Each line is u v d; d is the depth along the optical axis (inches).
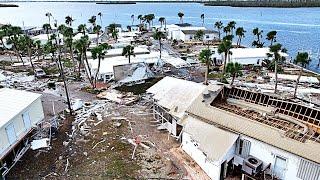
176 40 4530.0
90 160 1316.4
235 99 1480.1
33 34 5064.0
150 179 1176.8
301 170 1018.1
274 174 1104.8
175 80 1892.2
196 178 1181.1
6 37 3996.1
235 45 4365.2
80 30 4343.0
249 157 1142.3
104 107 1920.5
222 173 1178.0
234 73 2165.4
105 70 2546.8
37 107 1485.0
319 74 2876.5
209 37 4744.1
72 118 1749.5
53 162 1301.7
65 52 3708.2
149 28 6107.3
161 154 1355.8
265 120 1262.3
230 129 1199.6
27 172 1227.9
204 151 1170.6
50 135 1510.8
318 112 1244.5
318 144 1042.1
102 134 1552.7
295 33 5684.1
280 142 1066.1
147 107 1918.1
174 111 1502.2
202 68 2974.9
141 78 2512.3
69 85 2420.0
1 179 1141.1
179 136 1464.1
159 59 2992.1
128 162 1296.8
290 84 2438.5
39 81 2511.1
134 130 1596.9
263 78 2600.9
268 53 3075.8
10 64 3159.5
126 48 2696.9
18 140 1305.4
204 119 1299.2
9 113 1286.9
